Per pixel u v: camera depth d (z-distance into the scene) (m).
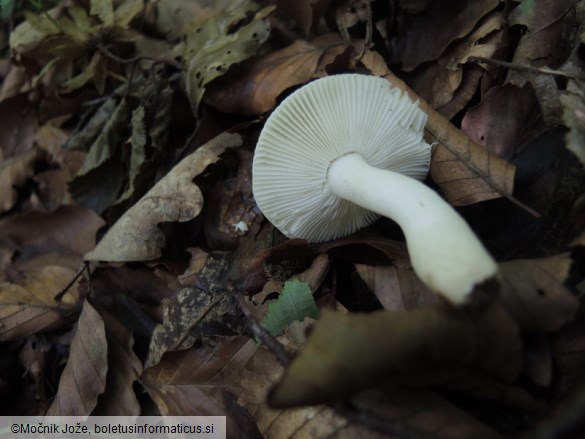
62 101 0.23
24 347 0.18
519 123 0.15
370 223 0.16
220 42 0.19
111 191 0.21
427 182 0.16
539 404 0.11
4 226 0.21
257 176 0.14
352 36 0.19
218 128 0.19
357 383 0.09
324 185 0.15
